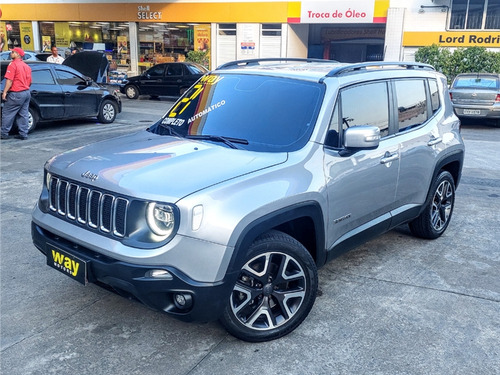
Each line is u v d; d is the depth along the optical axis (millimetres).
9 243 4984
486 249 5141
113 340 3375
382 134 4305
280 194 3217
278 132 3709
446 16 20641
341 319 3701
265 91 4031
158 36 26125
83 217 3260
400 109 4555
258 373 3059
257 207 3072
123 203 3000
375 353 3283
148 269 2885
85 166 3354
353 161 3852
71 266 3195
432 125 5004
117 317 3670
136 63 26812
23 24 29125
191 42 25391
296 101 3852
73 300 3900
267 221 3125
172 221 2893
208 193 2965
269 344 3369
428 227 5203
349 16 21938
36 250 4848
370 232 4246
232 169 3230
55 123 12805
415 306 3912
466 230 5707
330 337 3461
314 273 3498
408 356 3258
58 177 3457
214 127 3918
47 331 3461
